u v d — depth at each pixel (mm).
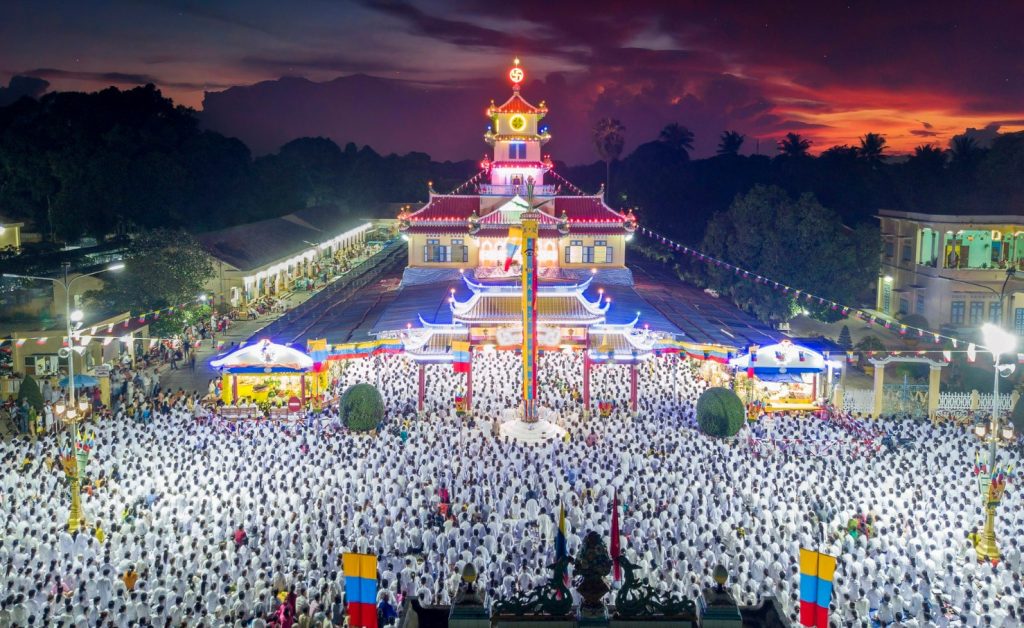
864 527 34781
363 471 41906
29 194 110188
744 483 39938
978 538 33938
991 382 60656
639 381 62344
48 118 121562
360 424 50406
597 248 88750
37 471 41156
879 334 82375
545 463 42906
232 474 40875
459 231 88375
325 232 127375
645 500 37719
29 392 51406
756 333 68812
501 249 88250
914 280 85438
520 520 36625
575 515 37156
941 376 64875
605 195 173125
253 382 59562
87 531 35188
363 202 176000
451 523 36250
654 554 33219
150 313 67438
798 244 81500
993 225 78438
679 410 55062
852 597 29562
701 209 114562
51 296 73750
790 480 40094
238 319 88062
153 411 52875
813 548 33656
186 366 71000
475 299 57062
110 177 105812
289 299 100250
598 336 56594
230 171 135875
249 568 31484
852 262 80875
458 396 56531
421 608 20656
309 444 46500
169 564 32000
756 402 54719
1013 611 28328
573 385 61312
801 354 54562
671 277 102875
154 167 111625
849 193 110000
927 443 46812
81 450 39250
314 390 58281
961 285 79188
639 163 153875
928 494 38500
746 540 33562
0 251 86750
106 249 95000
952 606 29391
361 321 72312
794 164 119188
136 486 39500
